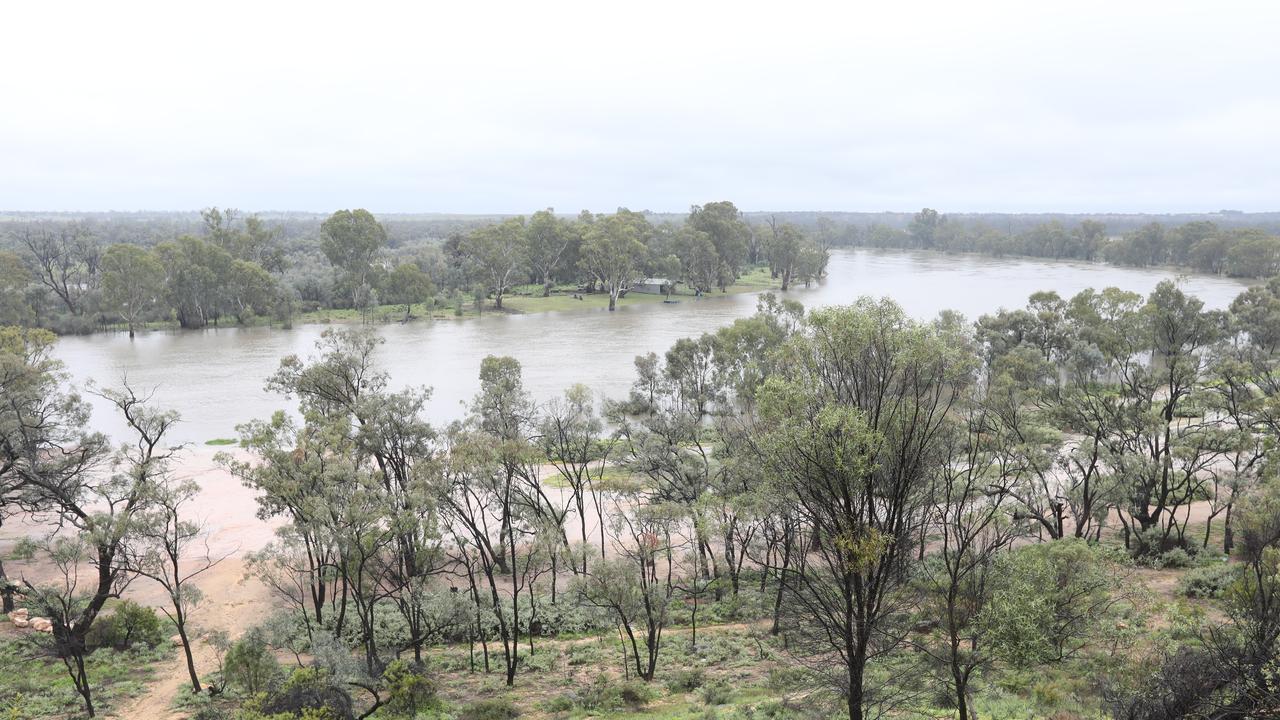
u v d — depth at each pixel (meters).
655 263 197.00
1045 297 111.56
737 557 50.94
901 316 26.47
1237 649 22.31
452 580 46.88
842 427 24.12
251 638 32.47
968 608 30.12
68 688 33.19
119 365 113.44
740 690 32.06
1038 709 26.70
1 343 58.38
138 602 43.41
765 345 85.12
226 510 57.06
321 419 46.50
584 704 31.16
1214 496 48.66
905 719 26.81
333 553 37.62
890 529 25.39
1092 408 53.88
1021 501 44.59
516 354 121.44
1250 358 76.81
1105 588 32.34
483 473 38.88
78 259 169.38
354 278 170.38
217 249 150.00
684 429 56.78
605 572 34.09
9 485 46.19
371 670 33.53
